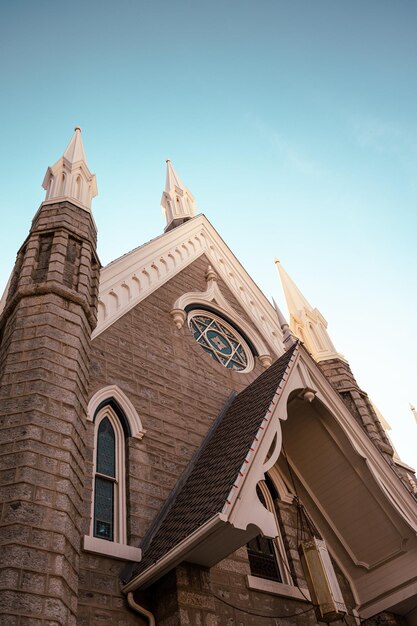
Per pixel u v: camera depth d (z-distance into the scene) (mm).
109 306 14406
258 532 8523
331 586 10195
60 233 13031
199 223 21609
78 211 14297
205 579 8961
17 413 8625
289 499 13227
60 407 9039
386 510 12367
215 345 17016
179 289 17609
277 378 12211
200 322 17391
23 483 7660
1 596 6535
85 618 8109
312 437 13117
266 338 19312
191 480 10992
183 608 8312
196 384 14391
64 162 16219
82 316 11172
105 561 9031
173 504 10594
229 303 19359
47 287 11141
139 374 13156
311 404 12852
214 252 21297
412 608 12242
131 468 10930
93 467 10375
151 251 17766
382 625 11914
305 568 10641
